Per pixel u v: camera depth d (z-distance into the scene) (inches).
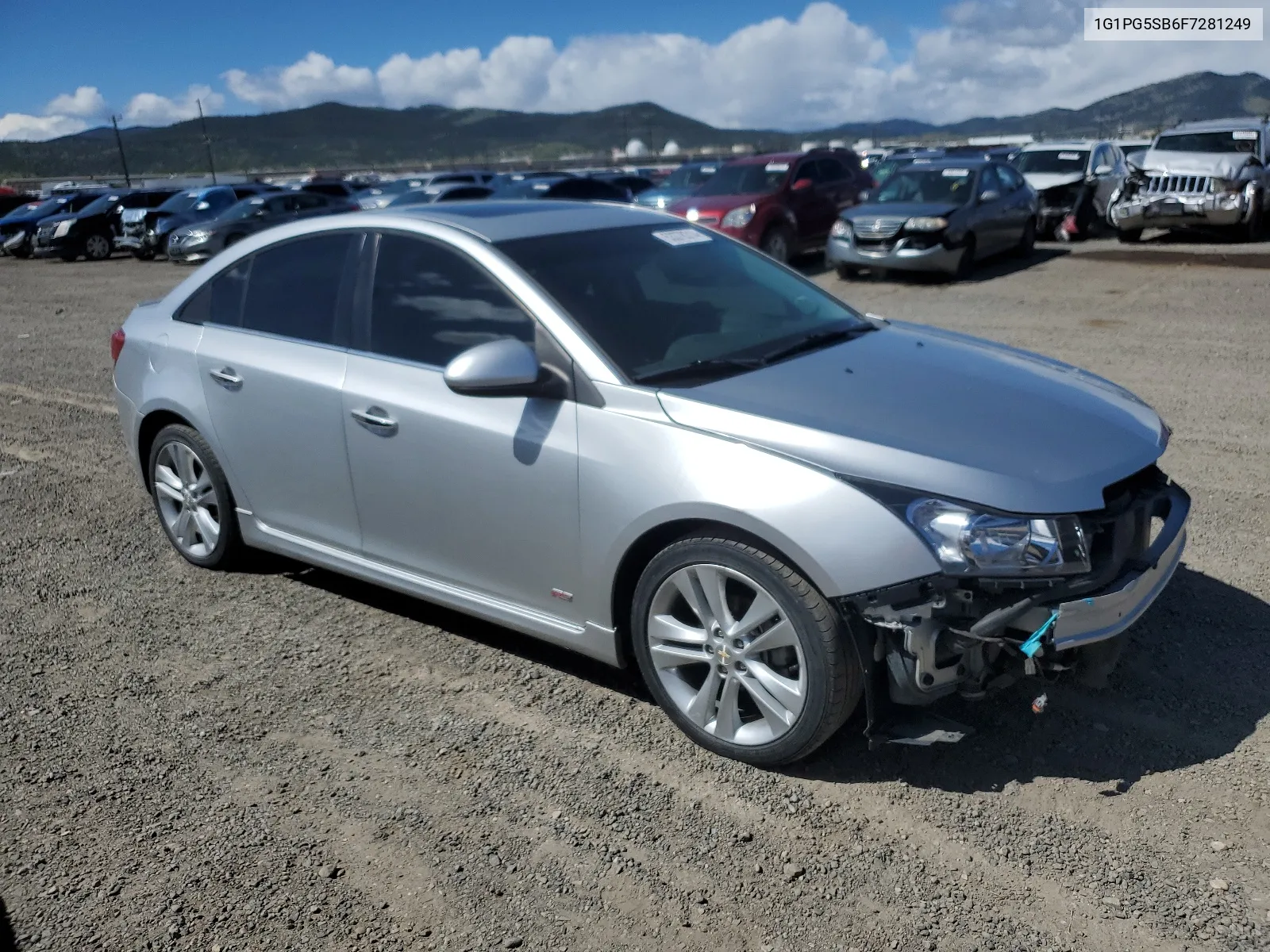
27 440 303.0
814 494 115.8
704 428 124.7
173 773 132.5
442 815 122.1
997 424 127.0
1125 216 650.8
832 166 680.4
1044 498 114.8
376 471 155.6
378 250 160.4
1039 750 129.3
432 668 157.9
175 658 163.2
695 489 122.0
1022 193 619.5
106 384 381.7
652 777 128.2
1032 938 99.4
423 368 150.3
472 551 148.3
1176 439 253.9
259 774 131.5
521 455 137.4
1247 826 113.4
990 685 120.7
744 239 604.4
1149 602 124.2
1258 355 341.4
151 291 719.1
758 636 123.8
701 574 126.2
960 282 556.1
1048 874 107.8
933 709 137.0
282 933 104.0
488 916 105.5
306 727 142.3
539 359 138.9
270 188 1059.9
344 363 159.2
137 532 220.8
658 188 719.1
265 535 180.2
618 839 116.8
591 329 138.1
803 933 101.6
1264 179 625.9
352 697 150.0
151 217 979.9
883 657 118.0
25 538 219.6
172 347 186.9
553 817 121.0
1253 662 147.0
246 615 178.1
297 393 163.8
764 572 119.5
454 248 151.3
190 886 111.3
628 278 152.3
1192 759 125.8
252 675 157.1
